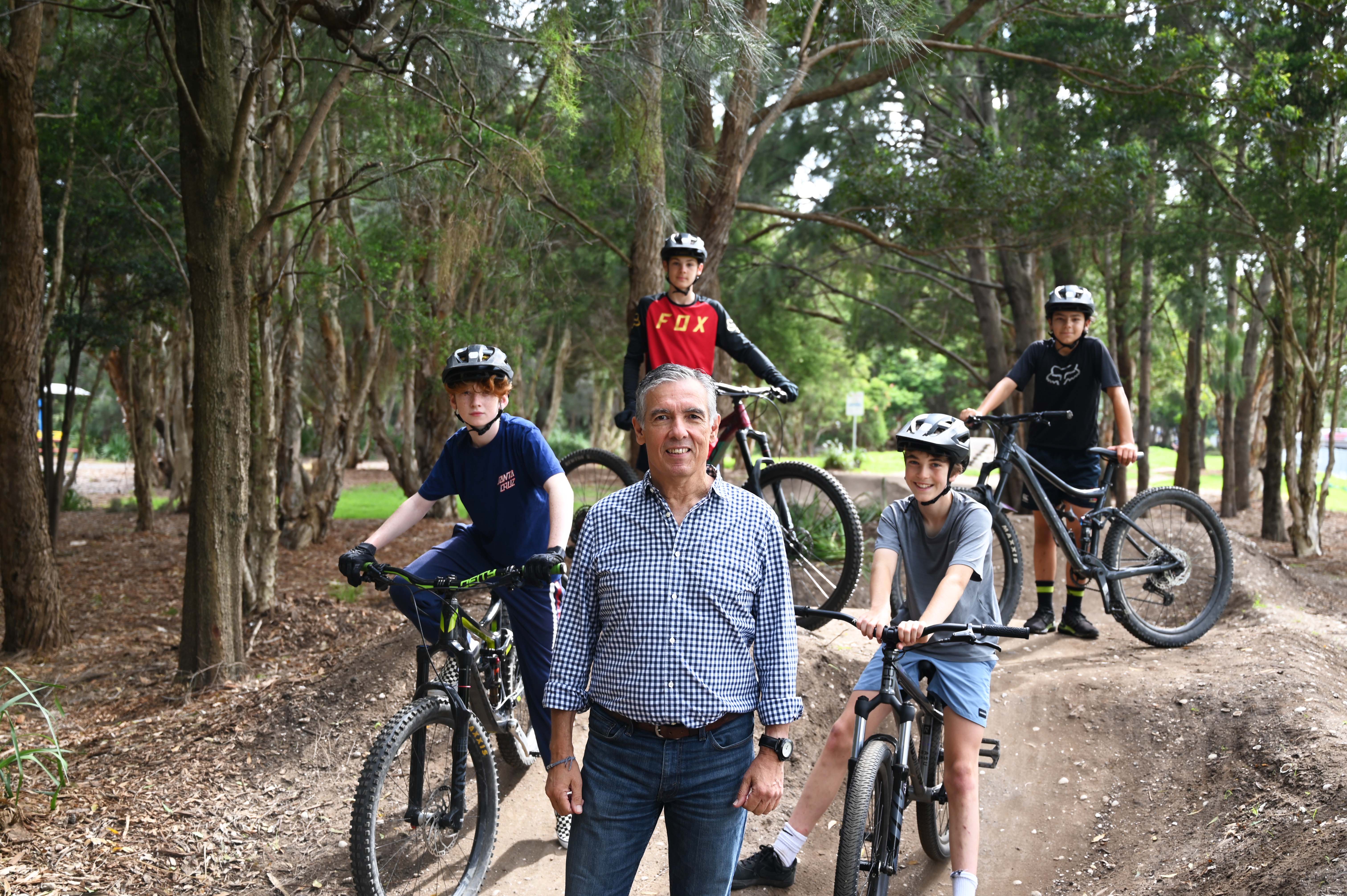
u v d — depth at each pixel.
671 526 2.34
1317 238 10.68
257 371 7.30
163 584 9.84
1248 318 16.14
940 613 3.06
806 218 10.85
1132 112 10.66
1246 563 6.85
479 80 6.94
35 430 7.13
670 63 6.28
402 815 3.45
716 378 8.67
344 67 6.11
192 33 5.72
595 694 2.39
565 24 5.79
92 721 5.52
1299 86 10.33
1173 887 3.28
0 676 6.40
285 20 5.91
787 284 17.08
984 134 12.14
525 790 4.30
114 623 8.05
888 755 3.05
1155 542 5.44
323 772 4.52
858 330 19.11
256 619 7.26
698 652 2.30
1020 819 4.07
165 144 10.05
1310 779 3.53
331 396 12.38
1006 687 4.88
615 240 12.78
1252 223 11.06
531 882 3.74
